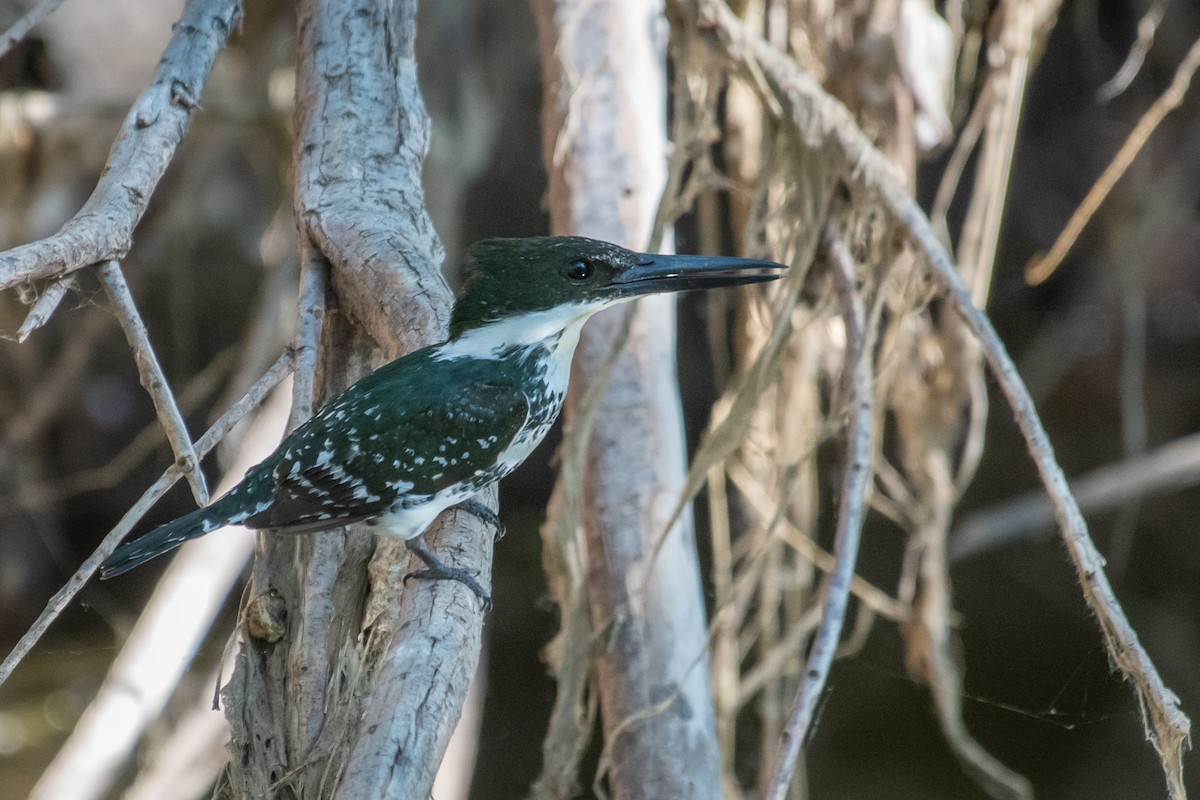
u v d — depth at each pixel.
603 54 8.73
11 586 19.39
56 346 18.72
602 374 7.94
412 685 5.08
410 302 6.87
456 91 13.46
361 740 4.84
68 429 19.78
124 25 17.30
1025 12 9.34
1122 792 16.55
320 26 7.75
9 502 15.61
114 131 15.01
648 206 8.78
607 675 8.29
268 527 6.83
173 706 13.19
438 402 7.07
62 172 14.87
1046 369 22.12
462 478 7.15
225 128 14.14
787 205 8.73
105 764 10.66
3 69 13.95
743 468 9.88
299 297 7.06
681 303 17.53
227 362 13.42
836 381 9.81
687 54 8.88
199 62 6.55
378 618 6.63
